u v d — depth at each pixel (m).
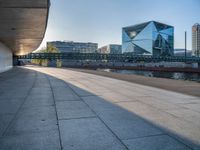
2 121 6.34
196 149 4.45
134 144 4.69
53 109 7.84
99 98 10.19
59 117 6.77
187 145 4.64
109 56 153.12
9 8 15.47
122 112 7.43
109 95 11.10
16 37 31.17
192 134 5.29
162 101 9.45
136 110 7.71
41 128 5.72
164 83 17.19
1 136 5.16
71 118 6.66
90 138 5.03
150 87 14.55
